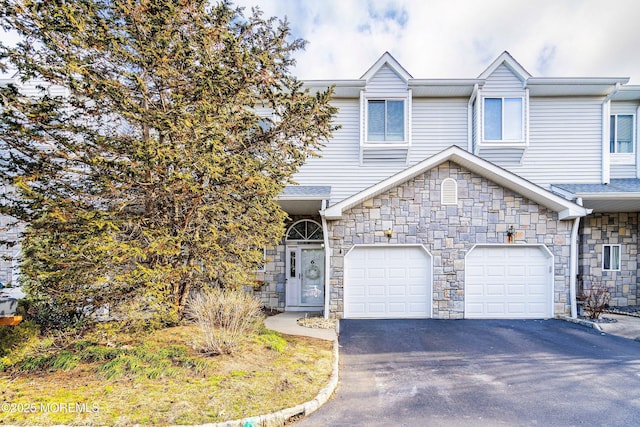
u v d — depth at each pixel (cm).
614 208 1165
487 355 689
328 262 1028
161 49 557
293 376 531
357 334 848
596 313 985
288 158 761
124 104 550
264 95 673
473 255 1038
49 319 728
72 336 592
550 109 1259
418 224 1036
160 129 573
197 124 557
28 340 607
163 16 558
